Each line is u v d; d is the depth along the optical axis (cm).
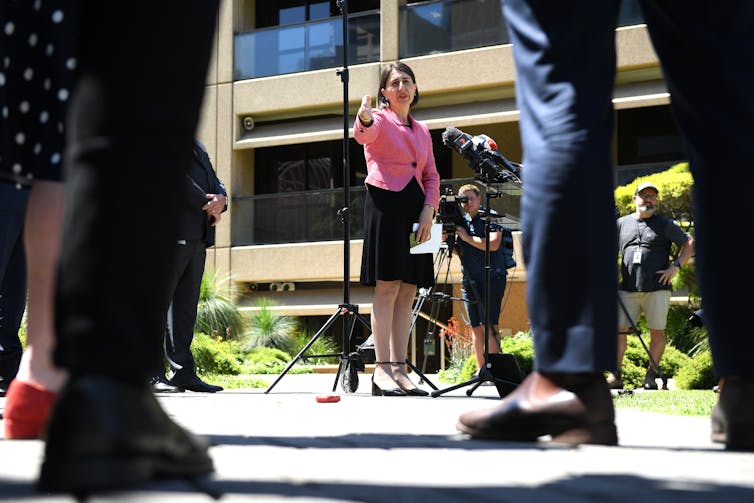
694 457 151
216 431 224
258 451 162
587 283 162
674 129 1433
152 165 96
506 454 154
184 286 543
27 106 129
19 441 178
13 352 448
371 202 482
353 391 521
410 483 118
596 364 162
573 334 163
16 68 129
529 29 170
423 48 1492
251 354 1215
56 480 91
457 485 116
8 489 99
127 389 95
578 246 162
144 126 96
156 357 98
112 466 92
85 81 97
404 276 479
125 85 96
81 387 93
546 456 151
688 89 168
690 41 166
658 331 752
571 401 167
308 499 102
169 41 98
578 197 162
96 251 94
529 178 167
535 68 169
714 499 104
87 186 95
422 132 499
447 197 575
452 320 1010
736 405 166
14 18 129
